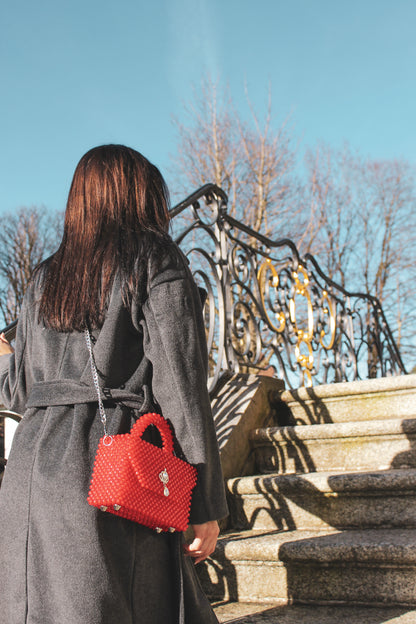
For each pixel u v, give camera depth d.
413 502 2.13
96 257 1.18
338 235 17.03
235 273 3.52
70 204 1.28
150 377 1.18
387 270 16.77
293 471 2.78
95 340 1.15
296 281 4.50
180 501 1.06
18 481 1.07
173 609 1.11
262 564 2.02
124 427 1.10
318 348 4.77
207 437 1.10
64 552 0.98
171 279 1.14
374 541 1.89
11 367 1.30
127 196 1.25
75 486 1.02
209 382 3.11
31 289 1.31
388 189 17.12
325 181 16.78
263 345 3.66
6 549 1.04
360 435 2.62
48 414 1.13
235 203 14.56
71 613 0.95
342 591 1.89
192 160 15.00
